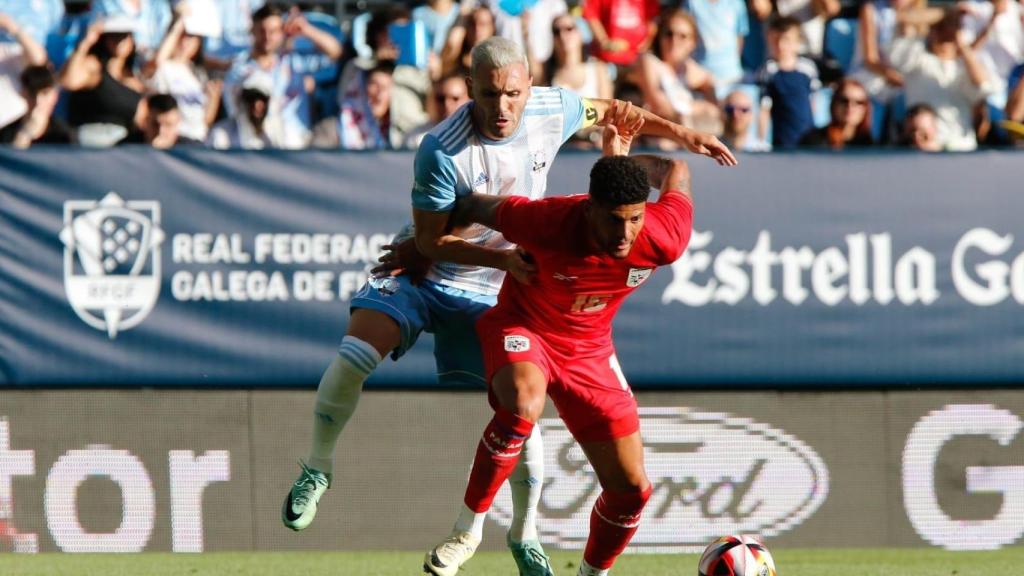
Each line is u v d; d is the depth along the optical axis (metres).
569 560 22.14
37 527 22.59
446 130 15.30
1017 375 23.14
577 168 22.75
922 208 23.12
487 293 17.34
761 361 23.03
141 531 22.72
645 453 22.98
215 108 27.89
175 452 22.75
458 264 15.93
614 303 15.39
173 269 22.66
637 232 14.18
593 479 22.95
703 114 27.52
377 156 22.84
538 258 14.78
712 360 23.00
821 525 23.14
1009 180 23.20
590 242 14.42
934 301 23.12
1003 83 29.00
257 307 22.73
